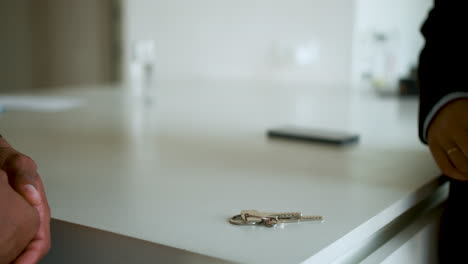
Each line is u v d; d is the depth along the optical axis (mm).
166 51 2152
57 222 470
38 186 408
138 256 428
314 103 1410
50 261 486
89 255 457
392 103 1422
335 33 1763
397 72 1680
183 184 591
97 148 800
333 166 695
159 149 798
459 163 571
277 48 1896
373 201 529
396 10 1670
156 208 502
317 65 1822
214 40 2027
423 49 676
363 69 1743
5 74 2877
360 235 459
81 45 2539
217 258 385
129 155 752
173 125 1042
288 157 753
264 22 1904
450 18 643
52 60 2676
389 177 635
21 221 370
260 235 430
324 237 426
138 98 1519
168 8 2107
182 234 432
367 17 1717
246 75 1984
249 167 683
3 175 378
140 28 2199
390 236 560
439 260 658
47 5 2631
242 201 527
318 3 1777
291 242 414
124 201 524
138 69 2043
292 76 1891
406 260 536
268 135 931
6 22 2820
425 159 747
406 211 608
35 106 1299
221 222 463
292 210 497
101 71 2486
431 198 688
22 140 857
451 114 583
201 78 2084
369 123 1088
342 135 894
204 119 1129
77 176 625
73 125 1021
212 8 2006
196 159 729
